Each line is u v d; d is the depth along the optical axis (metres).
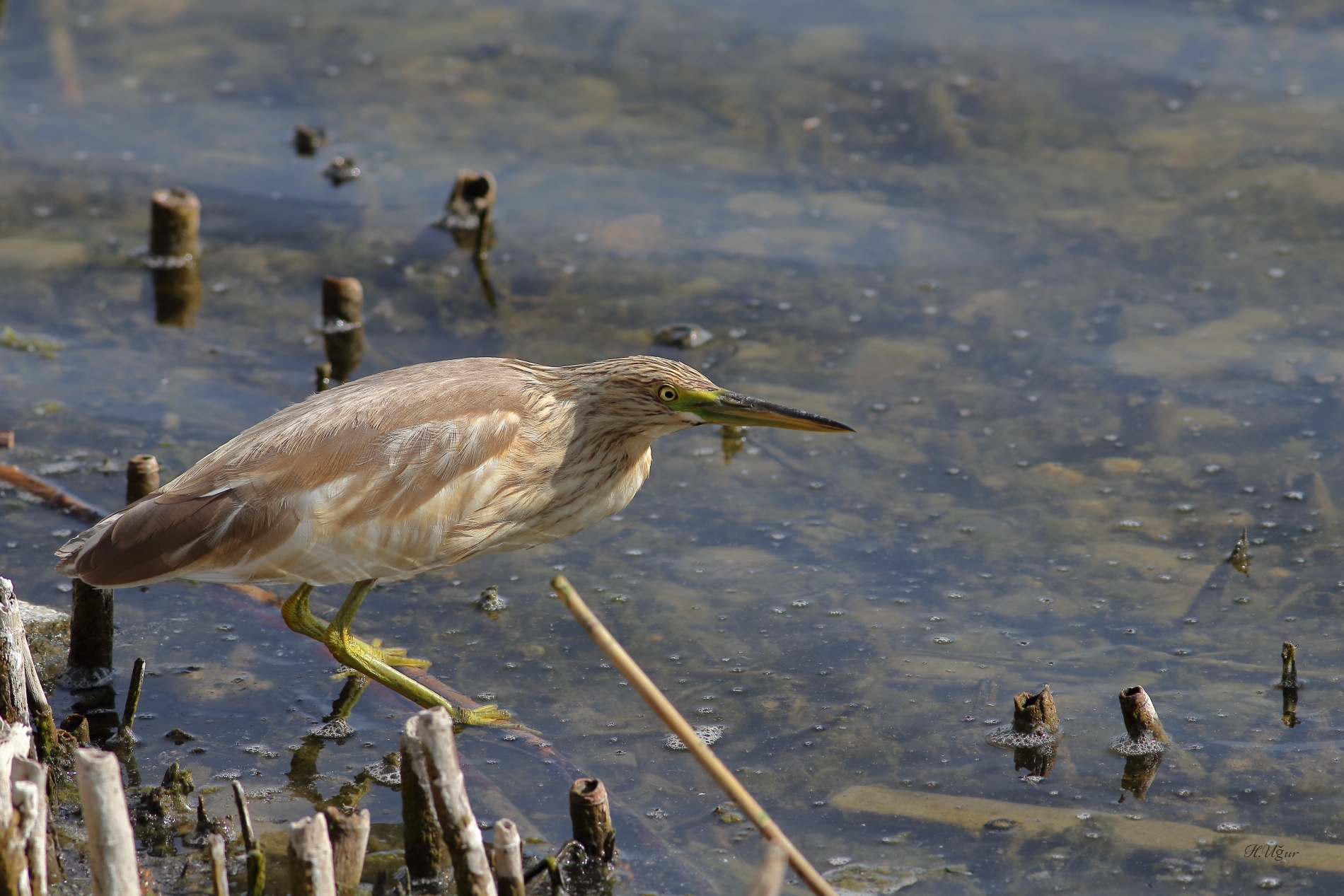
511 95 19.09
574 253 16.12
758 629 10.59
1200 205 16.52
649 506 12.24
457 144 18.16
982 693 9.80
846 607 10.83
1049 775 8.99
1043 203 16.72
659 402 10.55
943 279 15.48
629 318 14.96
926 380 13.84
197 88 19.14
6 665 8.24
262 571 9.70
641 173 17.56
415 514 9.98
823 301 15.20
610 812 8.67
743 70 19.52
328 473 9.74
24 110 18.42
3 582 8.26
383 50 20.08
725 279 15.61
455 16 20.97
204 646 10.43
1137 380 13.64
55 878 7.83
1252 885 7.96
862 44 19.98
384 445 9.91
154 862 8.09
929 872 8.14
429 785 7.65
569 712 9.75
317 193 17.19
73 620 9.83
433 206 17.00
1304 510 11.77
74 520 11.64
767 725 9.57
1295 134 17.69
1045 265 15.62
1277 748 9.13
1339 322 14.32
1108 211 16.50
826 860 8.26
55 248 15.89
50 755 8.66
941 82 19.03
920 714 9.62
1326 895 7.87
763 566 11.36
